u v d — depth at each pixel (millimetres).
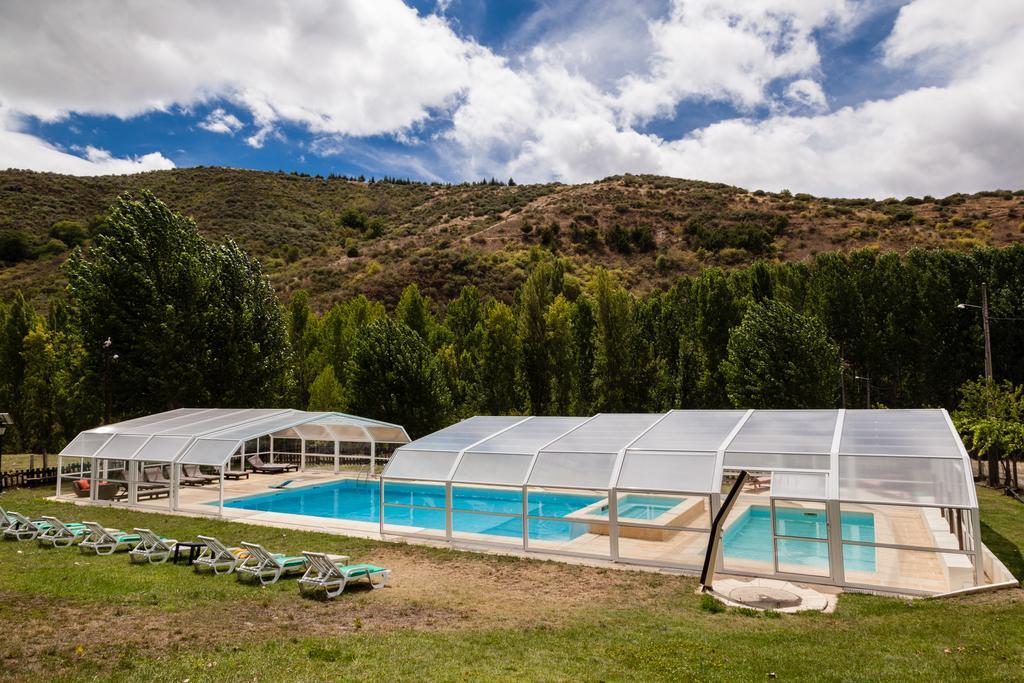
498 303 40562
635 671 8031
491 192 146250
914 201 104500
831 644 9062
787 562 14398
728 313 44062
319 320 57375
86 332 32562
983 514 20031
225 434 22469
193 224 36719
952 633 9375
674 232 102188
